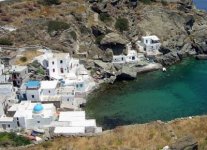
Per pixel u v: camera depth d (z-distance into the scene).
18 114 85.44
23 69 105.06
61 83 105.31
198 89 112.12
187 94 108.44
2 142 72.19
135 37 144.12
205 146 52.28
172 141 56.66
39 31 130.62
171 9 155.75
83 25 136.00
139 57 134.12
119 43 130.75
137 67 127.44
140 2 155.00
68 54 117.38
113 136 63.38
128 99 105.31
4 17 134.88
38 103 91.62
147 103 102.25
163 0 159.50
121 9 148.62
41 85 100.06
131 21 146.88
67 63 112.56
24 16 135.75
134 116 94.06
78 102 100.69
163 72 127.31
